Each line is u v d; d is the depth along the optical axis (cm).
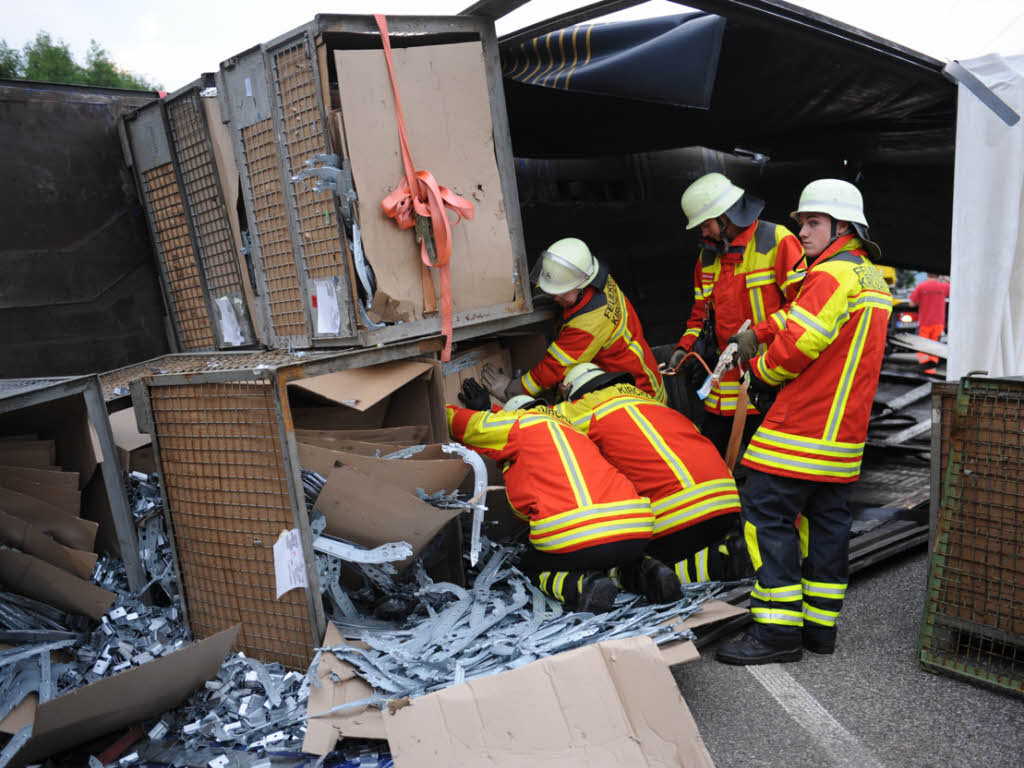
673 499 310
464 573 321
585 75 357
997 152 369
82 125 399
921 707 245
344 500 258
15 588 272
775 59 378
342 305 303
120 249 411
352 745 225
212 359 360
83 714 204
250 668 257
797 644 278
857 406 271
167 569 302
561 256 363
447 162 324
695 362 402
